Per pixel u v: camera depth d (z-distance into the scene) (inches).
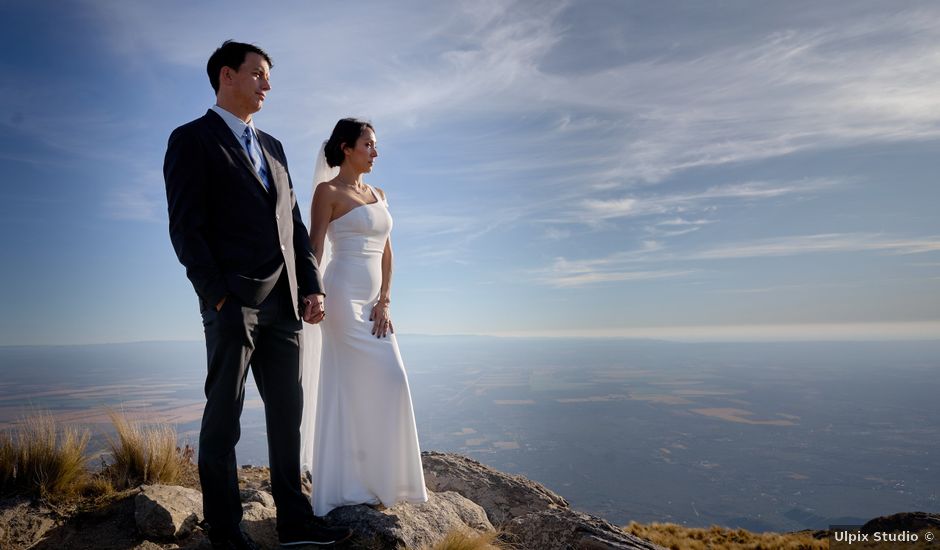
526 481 173.6
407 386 130.3
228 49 106.9
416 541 113.1
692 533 360.2
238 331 99.2
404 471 127.6
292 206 118.4
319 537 108.5
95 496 118.2
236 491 102.2
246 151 107.7
